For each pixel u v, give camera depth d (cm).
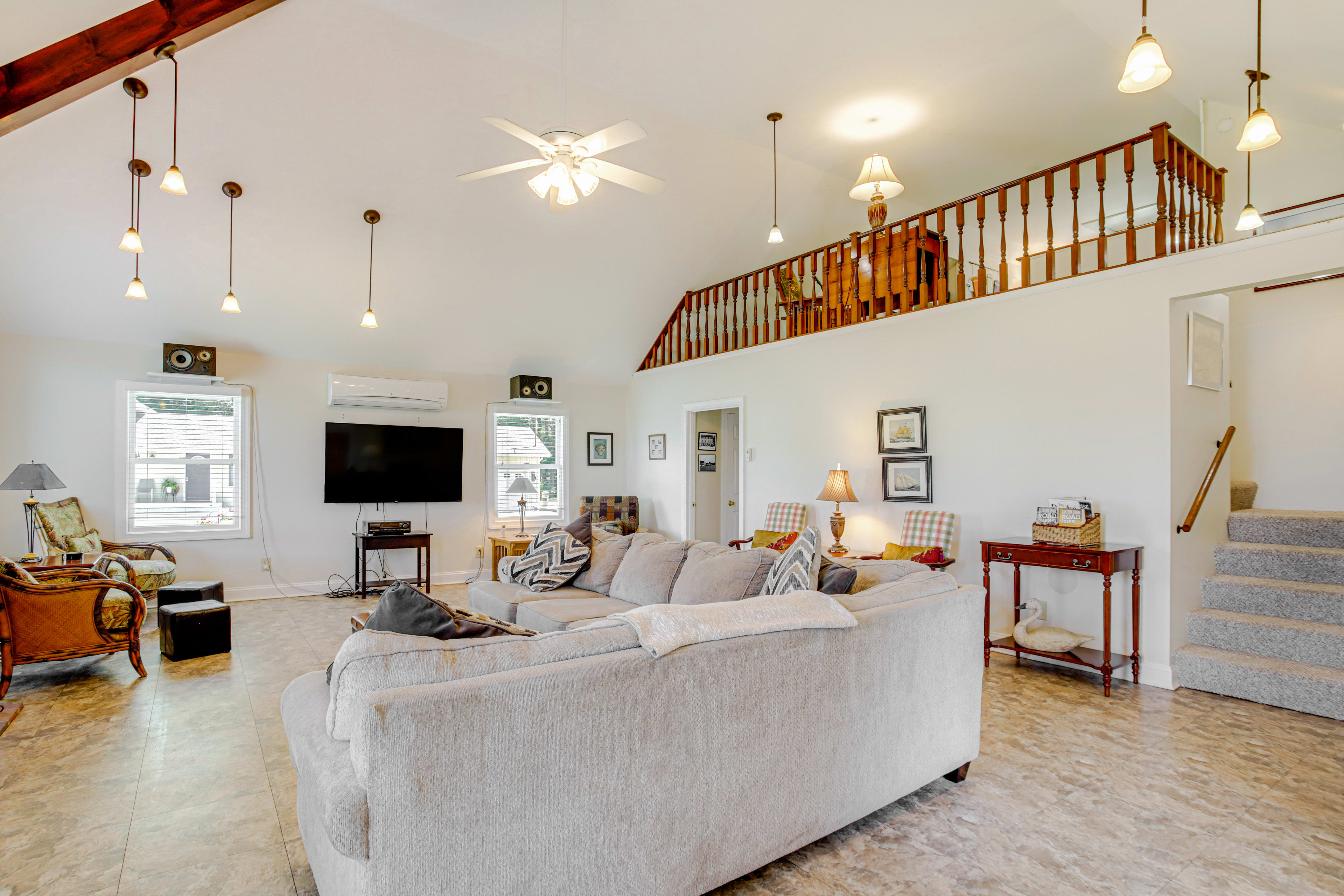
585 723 159
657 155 554
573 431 798
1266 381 527
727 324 722
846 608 229
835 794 214
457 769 141
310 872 203
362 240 540
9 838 221
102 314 540
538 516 772
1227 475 461
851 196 539
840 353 569
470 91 455
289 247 528
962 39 388
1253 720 330
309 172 478
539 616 366
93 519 559
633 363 803
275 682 388
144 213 469
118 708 344
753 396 650
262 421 628
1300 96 396
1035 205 693
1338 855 214
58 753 289
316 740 167
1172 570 384
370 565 677
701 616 190
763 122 498
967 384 478
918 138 532
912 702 238
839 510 523
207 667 417
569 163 299
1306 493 507
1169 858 212
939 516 480
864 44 392
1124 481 399
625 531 771
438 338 671
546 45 394
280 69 411
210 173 459
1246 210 369
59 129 405
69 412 553
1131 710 343
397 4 366
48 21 315
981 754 292
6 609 354
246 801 247
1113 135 533
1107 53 405
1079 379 420
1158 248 391
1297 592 384
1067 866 207
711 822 183
